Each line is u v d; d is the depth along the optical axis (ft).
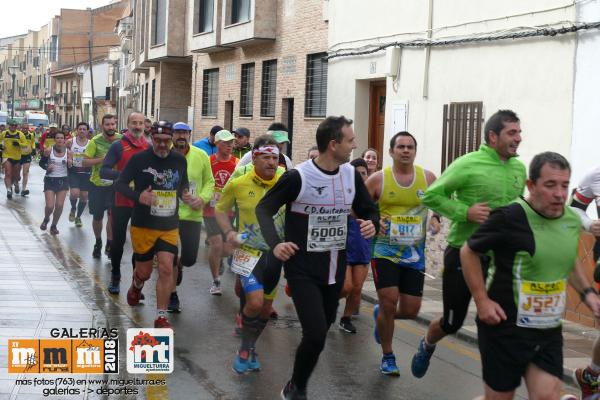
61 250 48.55
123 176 29.22
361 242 30.17
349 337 30.25
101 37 270.67
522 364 16.72
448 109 45.19
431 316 33.14
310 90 67.10
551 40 37.78
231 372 24.82
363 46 54.54
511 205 16.78
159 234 29.27
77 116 261.24
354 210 21.34
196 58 95.14
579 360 27.37
